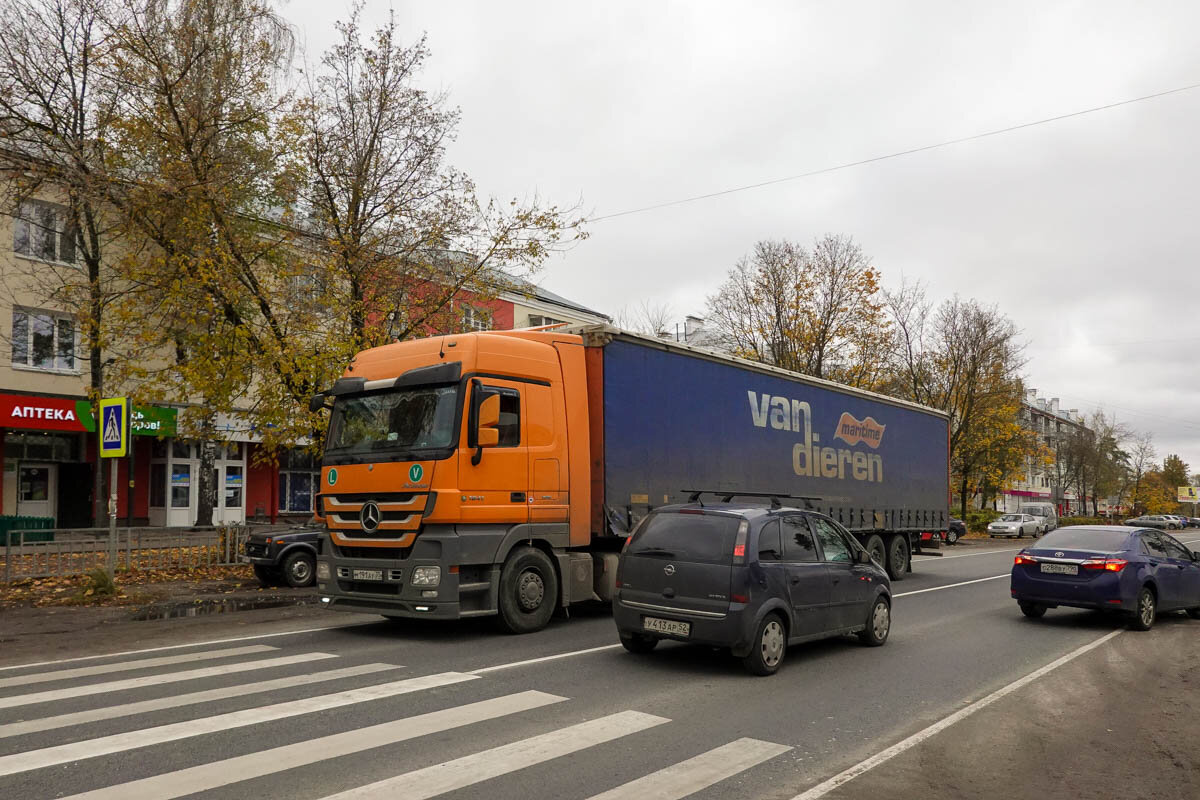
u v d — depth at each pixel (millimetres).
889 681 7945
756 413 14711
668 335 42531
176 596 13789
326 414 16562
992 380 44281
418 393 9992
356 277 17312
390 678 7461
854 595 9469
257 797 4414
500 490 9945
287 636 9961
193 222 16016
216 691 6840
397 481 9672
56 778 4645
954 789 4957
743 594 7887
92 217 20141
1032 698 7414
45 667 7930
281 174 17344
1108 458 82375
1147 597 12055
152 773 4750
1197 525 94062
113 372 21328
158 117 16562
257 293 16891
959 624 12000
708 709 6648
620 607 8594
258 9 17656
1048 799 4848
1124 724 6609
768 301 37406
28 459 26141
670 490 12500
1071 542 12680
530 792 4621
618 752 5406
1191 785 5152
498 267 18578
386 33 18109
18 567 14508
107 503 27188
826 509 16578
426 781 4734
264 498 33062
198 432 17438
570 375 11141
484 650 9016
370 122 18062
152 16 16609
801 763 5324
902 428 19984
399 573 9531
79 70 17859
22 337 25250
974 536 48438
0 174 17922
